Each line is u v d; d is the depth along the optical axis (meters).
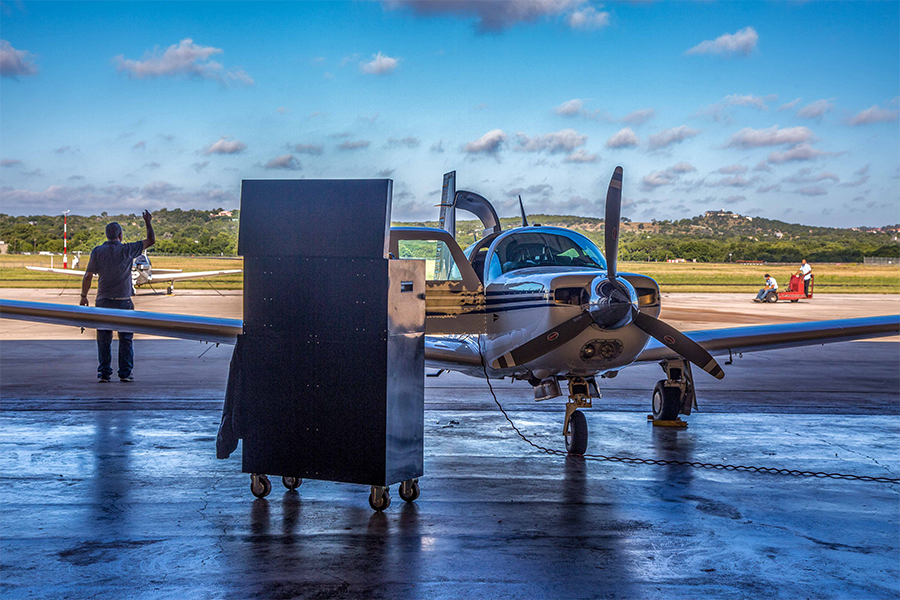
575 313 4.89
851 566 3.02
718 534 3.42
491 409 7.06
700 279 52.28
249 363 3.91
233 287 40.41
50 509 3.69
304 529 3.43
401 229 5.59
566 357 5.00
